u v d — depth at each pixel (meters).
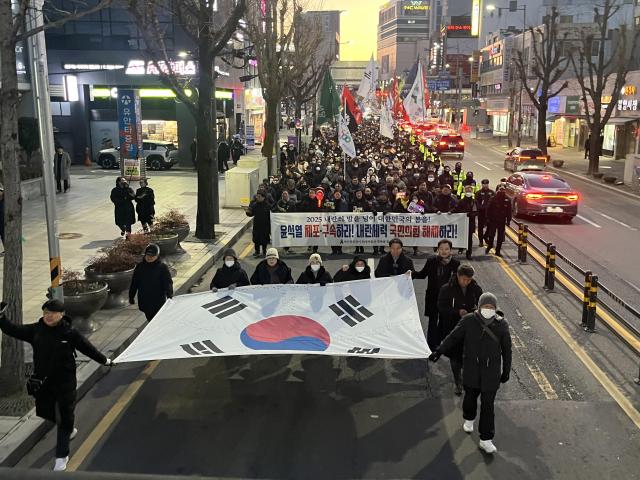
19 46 23.45
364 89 34.06
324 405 7.66
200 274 13.91
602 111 45.72
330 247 16.98
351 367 8.84
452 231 15.67
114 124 36.81
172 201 23.73
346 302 8.34
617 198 26.70
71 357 6.35
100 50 36.19
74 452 6.54
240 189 22.72
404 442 6.78
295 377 8.50
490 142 63.34
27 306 11.03
